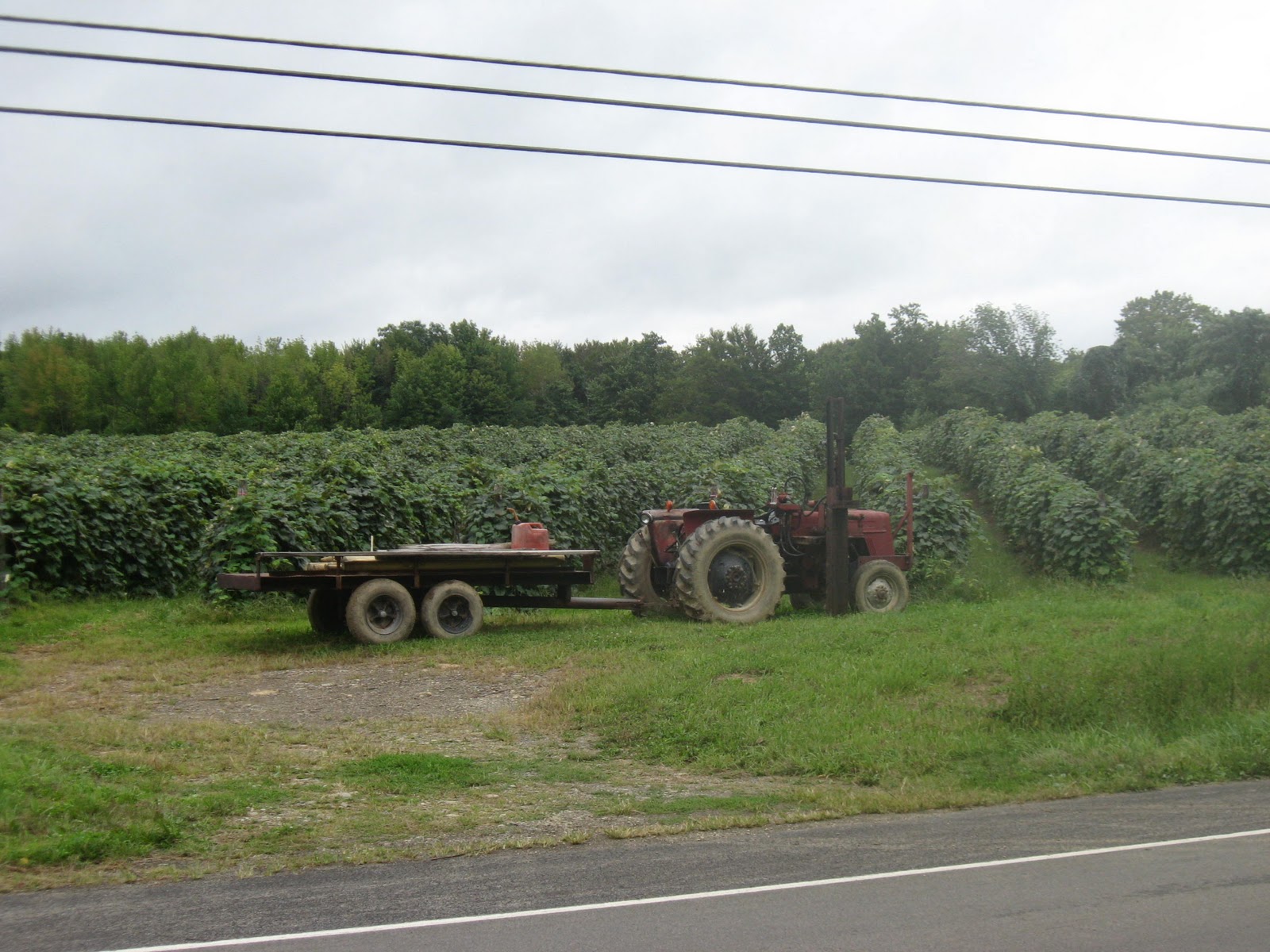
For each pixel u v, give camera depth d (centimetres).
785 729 834
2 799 613
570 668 1066
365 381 7169
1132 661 955
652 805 666
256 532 1365
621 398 7106
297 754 771
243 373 6444
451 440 3388
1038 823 619
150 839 575
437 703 947
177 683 1017
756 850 564
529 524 1304
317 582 1178
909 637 1155
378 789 693
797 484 2727
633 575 1427
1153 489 2167
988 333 5109
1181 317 8881
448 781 714
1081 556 1758
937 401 5606
